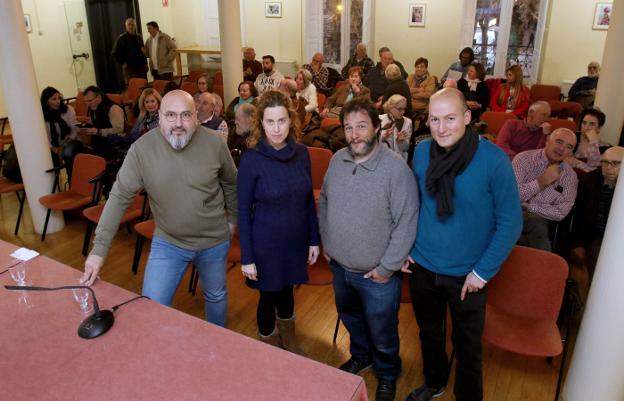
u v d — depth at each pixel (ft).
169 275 6.94
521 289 7.15
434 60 27.48
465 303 6.04
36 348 4.58
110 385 4.10
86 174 12.17
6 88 11.77
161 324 4.96
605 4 23.56
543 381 7.75
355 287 6.63
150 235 9.72
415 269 6.31
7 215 14.47
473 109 18.49
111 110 15.72
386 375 7.11
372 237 6.08
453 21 26.45
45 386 4.09
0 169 16.96
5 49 11.44
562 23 24.54
